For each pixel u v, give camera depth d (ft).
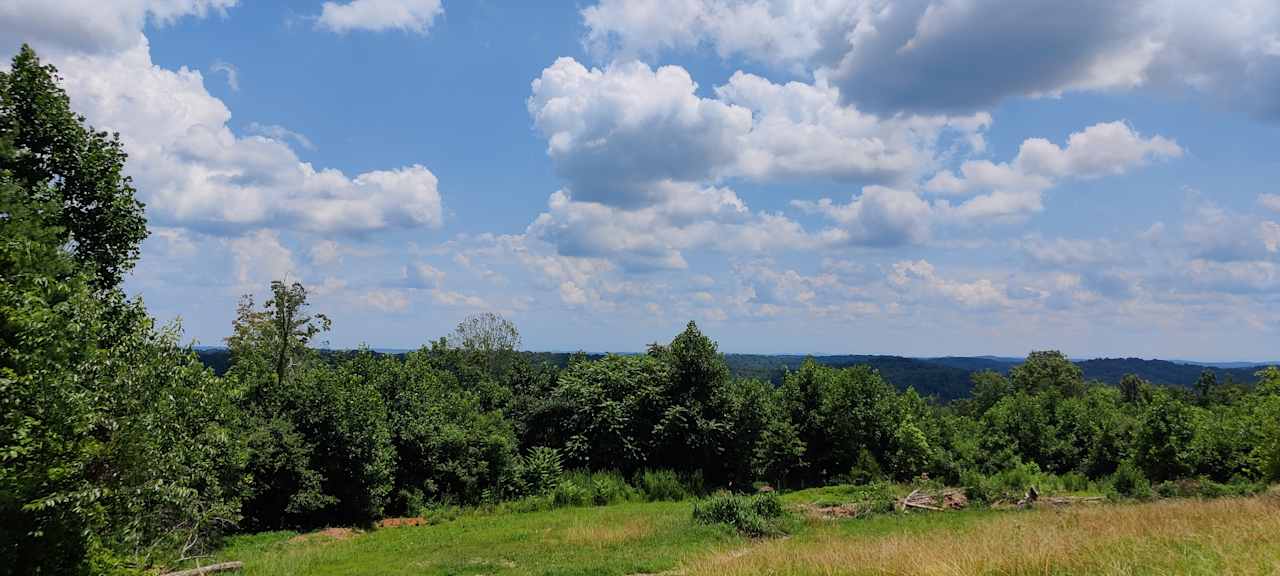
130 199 65.41
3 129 56.54
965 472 123.65
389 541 78.95
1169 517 51.62
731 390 143.54
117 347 48.14
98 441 40.04
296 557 65.57
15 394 32.24
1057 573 32.09
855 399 146.00
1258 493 85.46
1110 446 138.31
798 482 144.77
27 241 39.68
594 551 64.69
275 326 130.62
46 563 32.73
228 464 73.92
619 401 140.46
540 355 218.79
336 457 96.63
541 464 124.36
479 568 58.90
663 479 126.72
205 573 57.21
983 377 325.42
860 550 46.21
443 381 154.30
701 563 50.31
